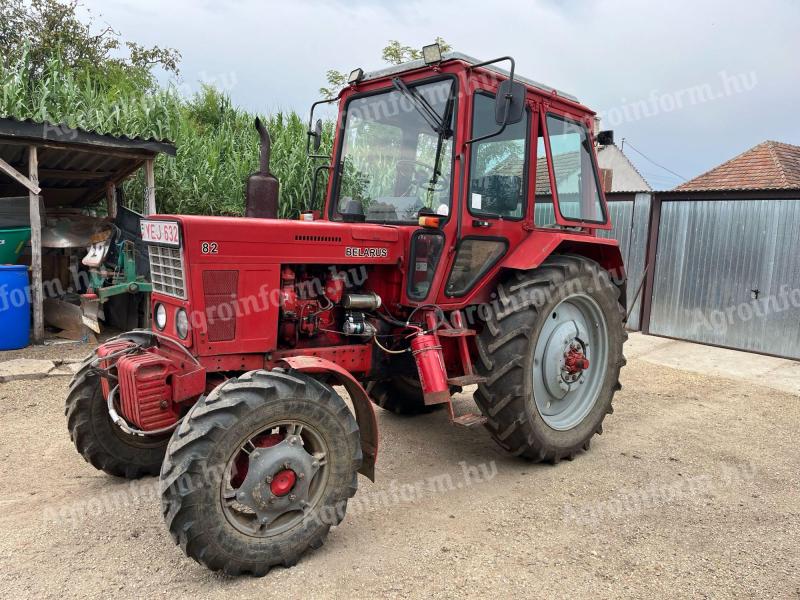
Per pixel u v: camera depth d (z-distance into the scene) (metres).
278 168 8.33
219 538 2.34
